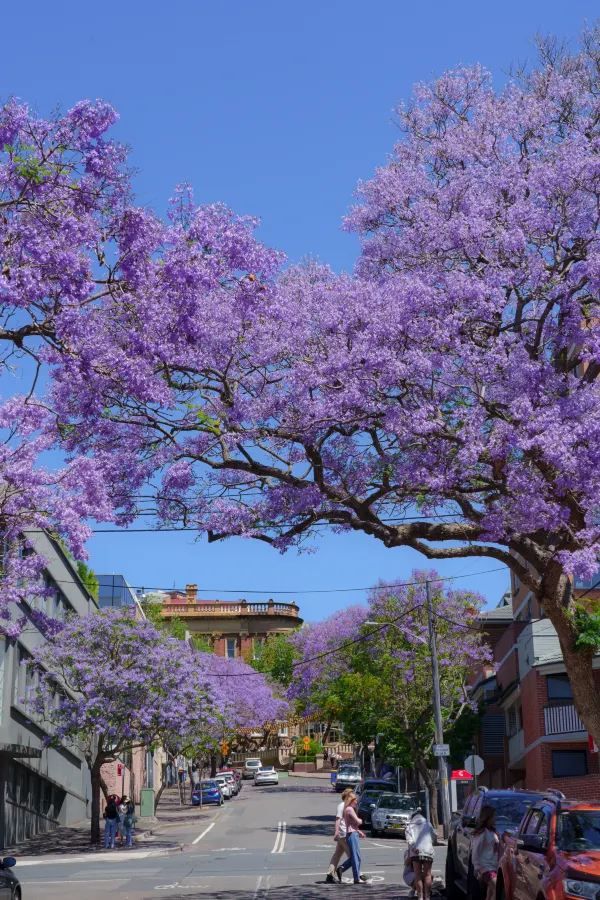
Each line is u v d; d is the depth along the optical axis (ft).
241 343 55.47
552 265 57.77
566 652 56.75
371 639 156.97
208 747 196.03
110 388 50.52
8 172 42.06
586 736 117.29
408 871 60.08
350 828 74.95
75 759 175.52
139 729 132.57
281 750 383.04
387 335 54.54
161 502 56.34
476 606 154.81
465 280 54.44
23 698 126.72
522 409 52.03
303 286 58.34
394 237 62.18
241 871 89.04
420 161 63.72
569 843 38.42
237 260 49.11
